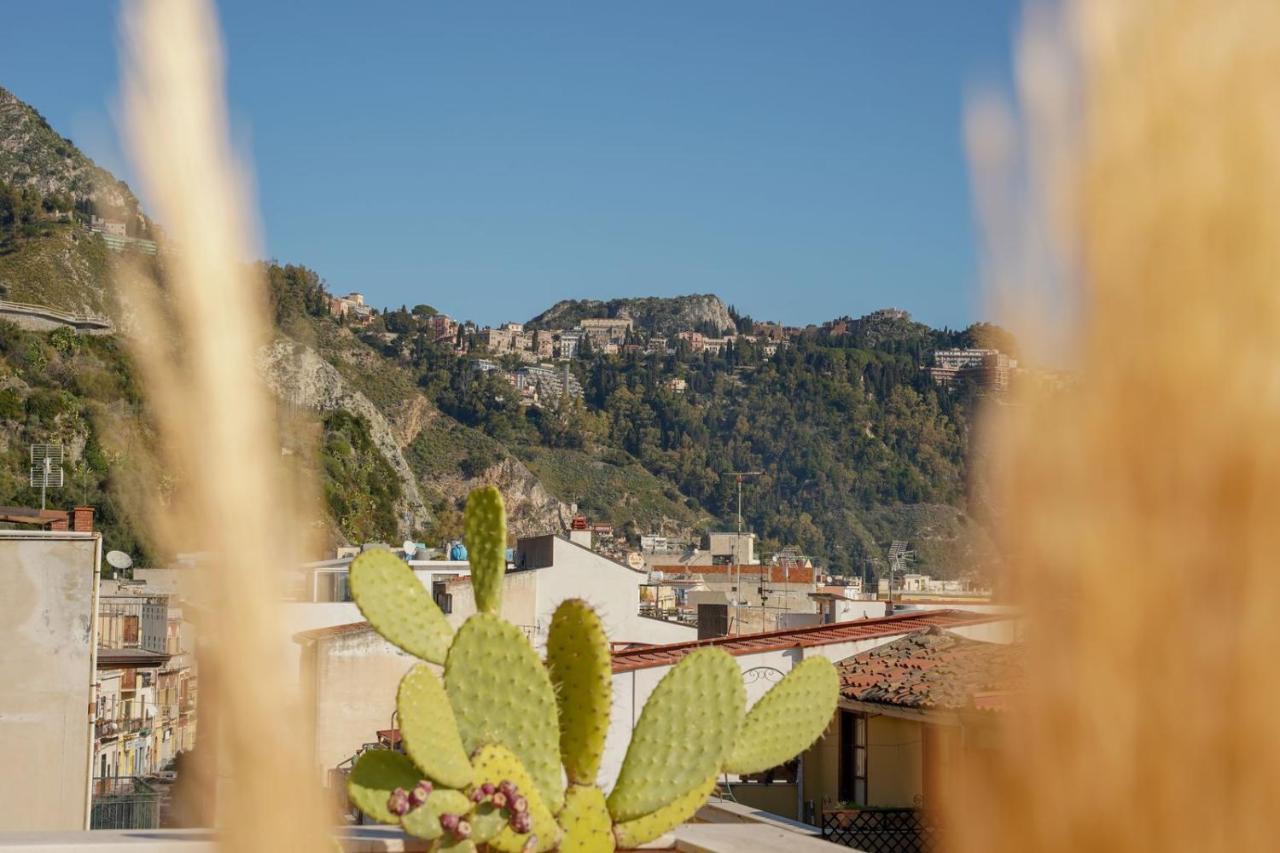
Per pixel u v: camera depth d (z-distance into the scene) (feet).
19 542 56.34
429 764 17.03
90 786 56.03
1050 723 5.08
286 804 17.28
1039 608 5.04
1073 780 5.03
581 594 112.98
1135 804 4.97
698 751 19.30
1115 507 4.86
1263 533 4.76
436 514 497.05
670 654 56.08
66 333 252.62
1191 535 4.79
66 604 56.44
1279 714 4.80
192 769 71.56
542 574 111.14
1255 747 4.84
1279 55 4.80
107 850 19.49
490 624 18.40
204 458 9.40
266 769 16.60
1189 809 4.91
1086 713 5.00
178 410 8.96
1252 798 4.87
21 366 238.89
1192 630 4.86
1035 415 4.93
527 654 18.34
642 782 19.02
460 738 17.97
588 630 18.71
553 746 18.31
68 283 320.91
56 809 55.21
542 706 18.28
